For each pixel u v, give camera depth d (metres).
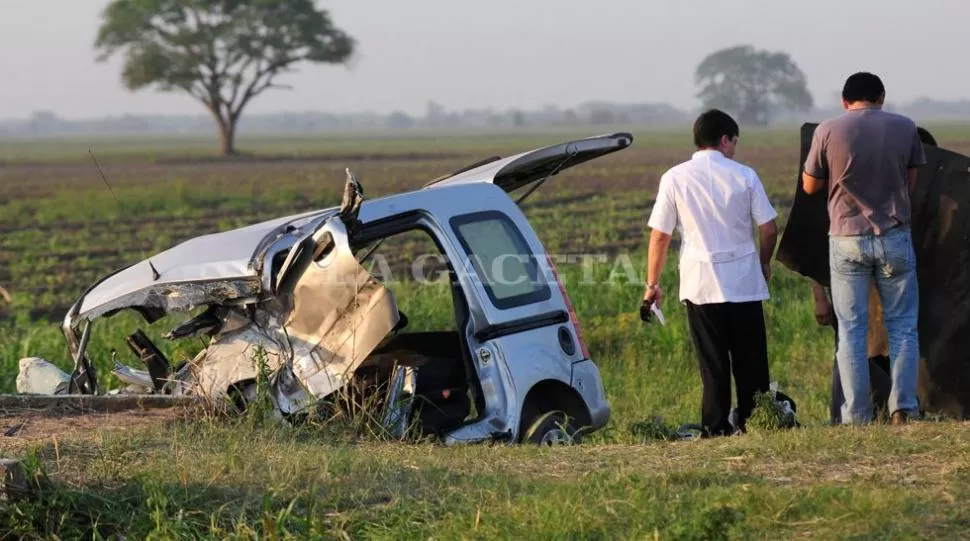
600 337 22.44
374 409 12.93
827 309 14.49
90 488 10.19
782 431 12.23
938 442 11.37
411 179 99.00
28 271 44.00
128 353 20.42
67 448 11.44
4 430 12.48
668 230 13.55
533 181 15.75
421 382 14.19
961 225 13.66
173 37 172.50
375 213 13.08
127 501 10.02
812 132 14.37
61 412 13.43
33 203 79.00
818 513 9.01
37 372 15.54
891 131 12.95
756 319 13.50
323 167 126.31
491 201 13.91
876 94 13.23
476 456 11.65
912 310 13.20
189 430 12.29
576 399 13.73
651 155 136.88
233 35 173.12
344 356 12.59
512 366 12.96
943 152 13.67
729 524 8.84
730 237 13.38
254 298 13.05
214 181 98.69
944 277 13.81
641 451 11.71
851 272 13.17
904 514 8.94
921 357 14.00
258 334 13.20
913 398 13.20
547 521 9.16
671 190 13.48
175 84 175.00
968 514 8.91
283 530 9.33
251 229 14.20
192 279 13.36
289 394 12.81
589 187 79.31
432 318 22.66
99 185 97.81
